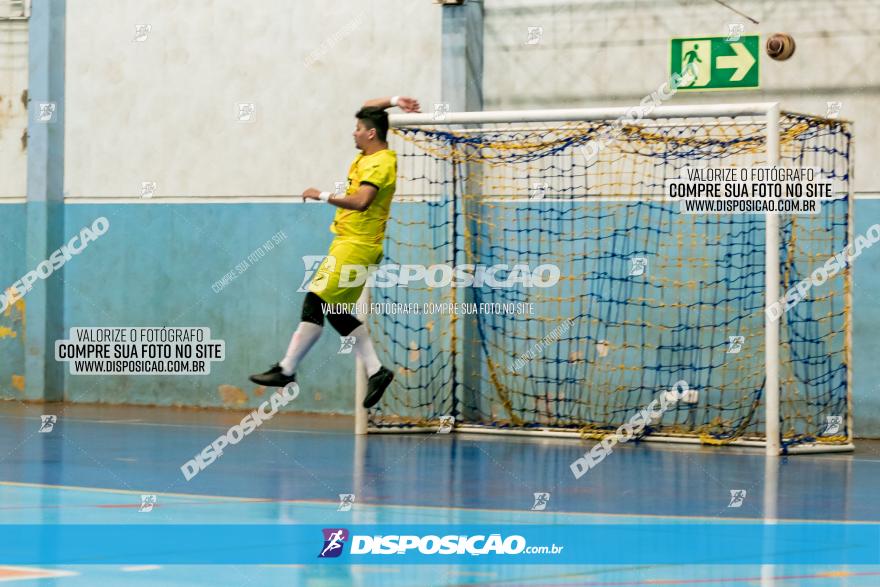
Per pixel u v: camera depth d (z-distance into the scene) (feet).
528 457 52.16
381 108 40.01
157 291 75.10
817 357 61.77
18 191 78.18
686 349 63.82
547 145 62.64
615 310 65.16
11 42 78.23
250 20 72.95
